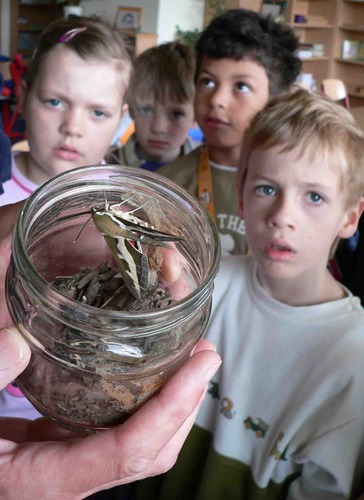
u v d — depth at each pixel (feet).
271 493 1.45
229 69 2.27
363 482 1.40
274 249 1.45
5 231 0.94
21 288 0.66
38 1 9.52
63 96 1.82
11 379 0.67
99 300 0.69
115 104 1.91
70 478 0.72
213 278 0.65
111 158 3.01
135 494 1.65
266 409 1.46
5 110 6.38
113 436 0.70
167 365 0.69
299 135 1.42
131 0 8.80
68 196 0.74
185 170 2.38
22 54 9.57
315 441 1.33
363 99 9.13
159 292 0.71
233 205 2.25
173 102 2.81
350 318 1.45
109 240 0.64
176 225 0.76
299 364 1.44
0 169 1.69
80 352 0.64
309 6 9.22
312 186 1.42
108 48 1.88
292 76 2.52
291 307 1.47
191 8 8.98
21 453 0.74
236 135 2.28
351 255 2.08
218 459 1.48
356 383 1.34
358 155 1.47
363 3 8.90
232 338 1.54
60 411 0.71
